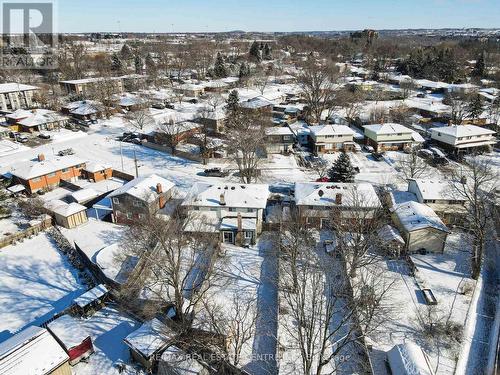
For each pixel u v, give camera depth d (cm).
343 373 3219
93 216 5634
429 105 10931
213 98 11425
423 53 17825
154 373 3225
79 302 3762
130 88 13688
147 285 4000
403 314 3800
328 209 5150
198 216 5012
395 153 8081
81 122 10000
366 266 4416
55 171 6378
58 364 2939
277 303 3922
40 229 5206
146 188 5434
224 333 3400
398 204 5291
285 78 15675
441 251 4741
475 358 3381
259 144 7156
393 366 3138
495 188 5850
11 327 3609
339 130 8188
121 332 3606
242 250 4825
